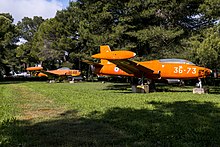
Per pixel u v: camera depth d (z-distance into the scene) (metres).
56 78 37.00
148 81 18.14
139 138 4.89
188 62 17.03
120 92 16.39
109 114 7.47
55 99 11.52
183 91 17.95
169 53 23.25
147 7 23.86
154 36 22.33
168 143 4.52
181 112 7.81
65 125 6.11
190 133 5.20
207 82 27.09
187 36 24.62
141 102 10.45
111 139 4.82
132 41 24.33
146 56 24.42
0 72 49.69
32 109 8.66
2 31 43.66
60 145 4.52
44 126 6.02
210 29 17.52
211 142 4.58
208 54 16.48
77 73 38.28
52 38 43.66
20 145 4.52
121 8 24.09
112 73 18.81
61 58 45.19
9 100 11.25
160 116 7.09
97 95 13.63
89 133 5.32
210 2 17.58
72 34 39.41
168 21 24.91
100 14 23.38
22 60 59.00
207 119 6.64
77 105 9.47
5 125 6.12
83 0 25.92
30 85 25.25
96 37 23.23
